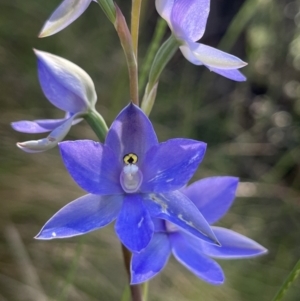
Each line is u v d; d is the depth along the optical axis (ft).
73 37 1.18
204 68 1.30
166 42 0.53
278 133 1.33
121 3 1.29
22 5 1.13
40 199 0.89
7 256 0.85
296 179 1.19
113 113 0.93
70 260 0.88
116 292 0.86
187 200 0.49
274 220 1.12
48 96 0.55
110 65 1.17
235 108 1.33
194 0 0.51
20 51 1.10
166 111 1.18
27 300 0.81
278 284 0.99
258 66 1.38
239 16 0.93
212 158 1.16
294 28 1.35
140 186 0.50
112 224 0.92
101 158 0.49
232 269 0.99
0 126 0.96
